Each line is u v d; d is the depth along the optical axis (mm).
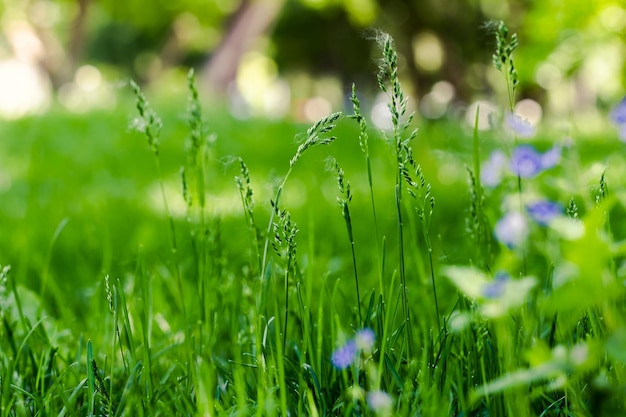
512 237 823
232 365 906
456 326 754
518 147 848
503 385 720
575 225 722
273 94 16359
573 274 723
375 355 870
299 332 958
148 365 856
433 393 795
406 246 1491
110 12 11188
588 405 799
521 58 1845
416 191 820
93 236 1771
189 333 904
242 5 9352
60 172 3158
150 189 2707
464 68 6672
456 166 2684
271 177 862
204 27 11922
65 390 898
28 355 968
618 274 773
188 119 940
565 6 1721
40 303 1026
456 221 1766
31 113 5453
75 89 12602
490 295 721
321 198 2287
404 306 843
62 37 13211
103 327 1029
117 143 3900
